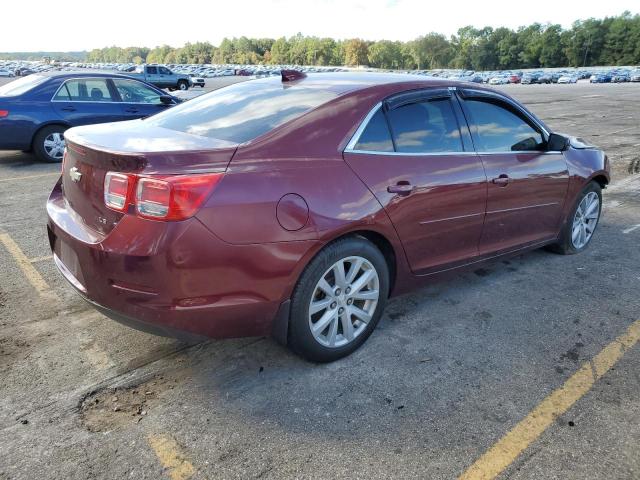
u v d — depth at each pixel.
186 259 2.36
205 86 45.66
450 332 3.40
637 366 3.04
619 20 119.94
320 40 167.25
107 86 9.32
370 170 2.93
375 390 2.78
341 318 2.99
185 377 2.87
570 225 4.65
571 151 4.52
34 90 8.61
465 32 147.62
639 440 2.44
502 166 3.73
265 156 2.60
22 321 3.42
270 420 2.54
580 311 3.72
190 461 2.27
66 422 2.49
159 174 2.35
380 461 2.29
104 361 3.00
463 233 3.54
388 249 3.15
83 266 2.58
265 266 2.53
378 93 3.15
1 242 4.86
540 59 130.12
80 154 2.68
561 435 2.46
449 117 3.50
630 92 32.59
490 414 2.60
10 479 2.15
